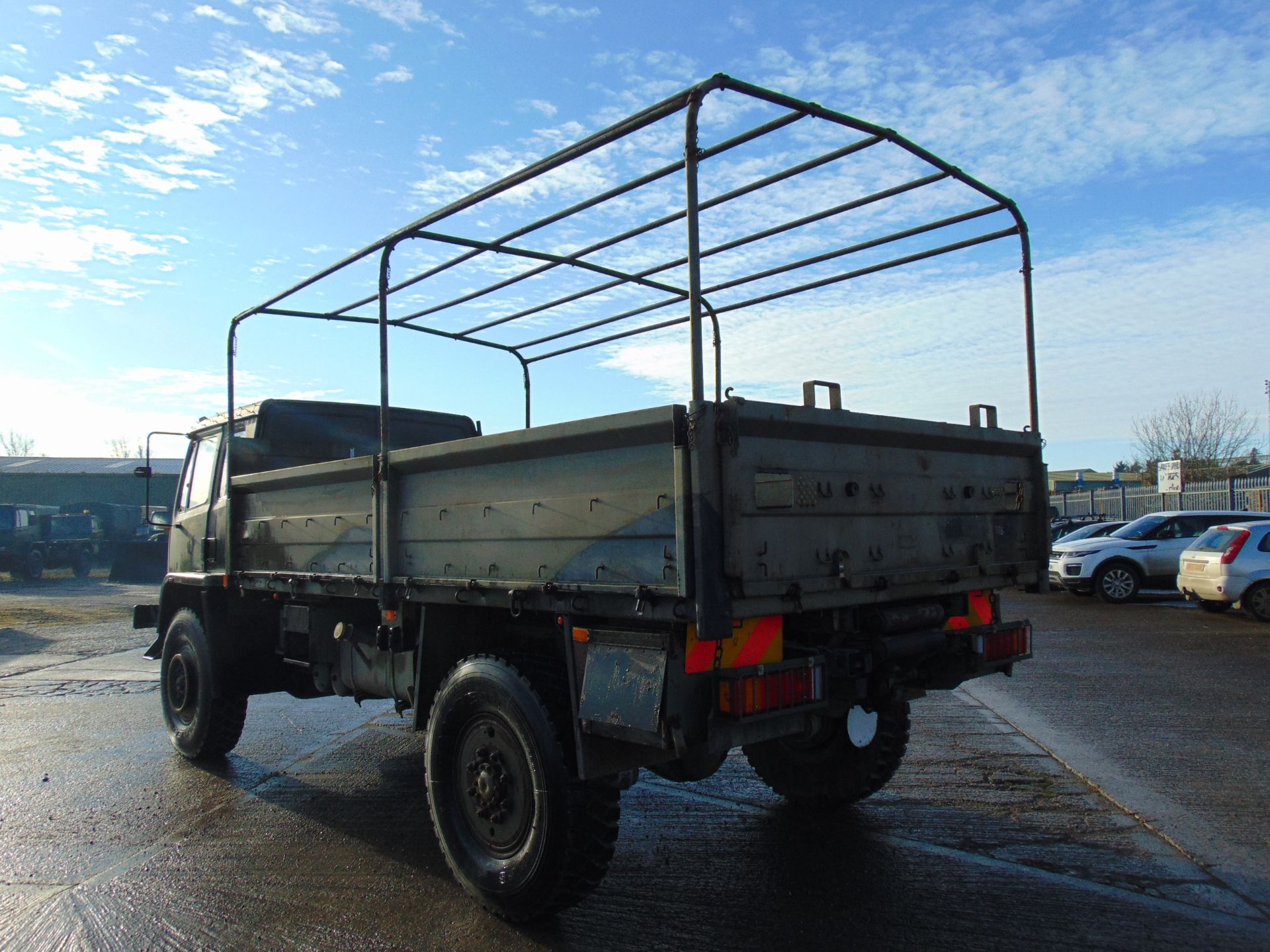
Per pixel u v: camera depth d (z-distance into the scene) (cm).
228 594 615
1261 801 495
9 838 473
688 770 386
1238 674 889
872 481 354
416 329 636
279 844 459
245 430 640
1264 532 1316
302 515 514
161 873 421
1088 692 809
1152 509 2744
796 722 343
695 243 306
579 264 525
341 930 357
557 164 354
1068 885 386
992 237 450
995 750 613
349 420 677
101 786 569
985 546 421
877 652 363
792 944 338
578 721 330
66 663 1131
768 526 304
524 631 382
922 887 388
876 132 359
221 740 616
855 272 486
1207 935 338
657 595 295
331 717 780
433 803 394
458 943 345
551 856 337
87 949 346
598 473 322
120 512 3575
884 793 523
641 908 373
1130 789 520
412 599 412
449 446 384
